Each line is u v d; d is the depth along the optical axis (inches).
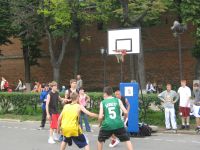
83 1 1446.9
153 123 828.0
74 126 439.5
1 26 1753.2
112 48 796.6
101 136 451.2
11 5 1625.2
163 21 1800.0
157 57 1817.2
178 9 1349.7
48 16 1533.0
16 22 1595.7
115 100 452.8
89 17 1503.4
